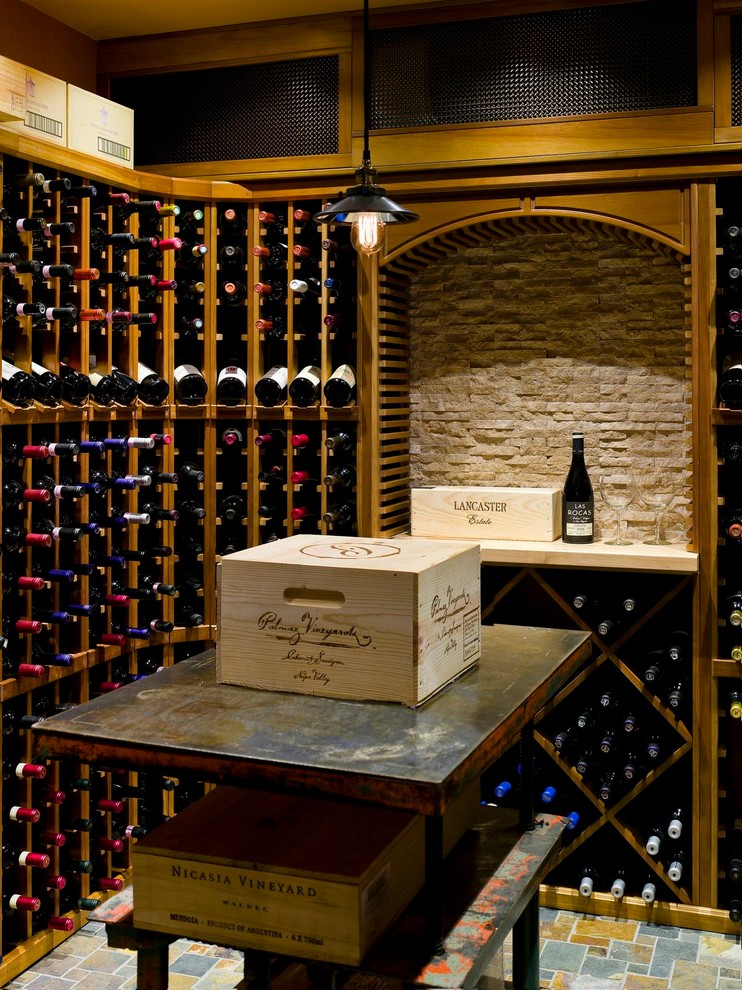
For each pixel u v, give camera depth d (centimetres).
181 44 387
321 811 196
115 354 365
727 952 328
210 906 178
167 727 177
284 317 395
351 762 160
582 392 394
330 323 371
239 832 187
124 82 398
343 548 210
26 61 360
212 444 382
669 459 385
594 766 370
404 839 188
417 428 412
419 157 360
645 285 384
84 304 333
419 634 186
